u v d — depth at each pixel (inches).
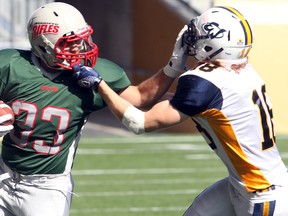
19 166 709.9
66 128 705.0
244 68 712.4
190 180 1320.1
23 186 712.4
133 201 1170.6
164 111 690.2
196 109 683.4
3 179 715.4
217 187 731.4
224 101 684.7
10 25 1914.4
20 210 717.3
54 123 700.0
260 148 696.4
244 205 706.8
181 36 733.3
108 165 1437.0
